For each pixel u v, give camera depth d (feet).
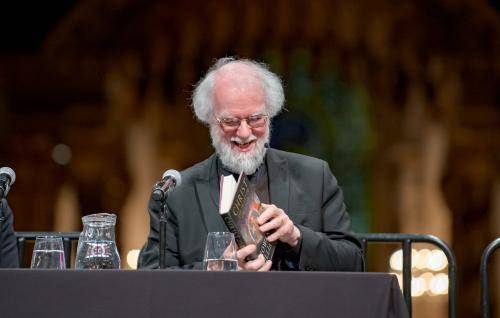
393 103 108.17
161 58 106.63
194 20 106.22
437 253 105.91
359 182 109.29
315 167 28.78
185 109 108.27
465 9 102.42
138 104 107.55
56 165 105.91
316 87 108.37
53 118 105.50
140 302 19.69
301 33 106.63
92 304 19.70
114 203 107.24
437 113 106.93
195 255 27.43
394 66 107.14
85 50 104.42
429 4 104.01
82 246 23.15
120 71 105.81
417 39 105.70
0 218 25.76
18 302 19.74
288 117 108.88
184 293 19.72
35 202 105.29
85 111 105.91
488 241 106.93
